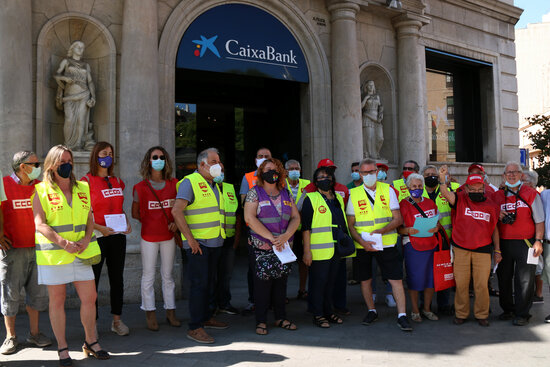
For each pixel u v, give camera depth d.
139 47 6.99
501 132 12.87
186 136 11.38
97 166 4.96
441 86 12.09
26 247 4.55
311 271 5.52
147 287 5.21
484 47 12.53
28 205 4.58
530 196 5.55
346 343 4.77
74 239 4.11
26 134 6.33
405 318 5.31
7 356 4.34
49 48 6.95
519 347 4.64
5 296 4.46
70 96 6.95
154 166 5.21
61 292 4.07
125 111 6.93
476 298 5.49
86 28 7.18
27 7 6.43
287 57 8.97
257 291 5.16
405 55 10.36
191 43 7.88
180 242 5.48
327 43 9.41
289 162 6.58
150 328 5.22
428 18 10.62
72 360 4.20
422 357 4.34
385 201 5.53
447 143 12.13
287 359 4.27
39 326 5.35
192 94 11.41
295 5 8.96
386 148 10.49
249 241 5.30
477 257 5.43
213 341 4.77
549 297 7.11
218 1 8.17
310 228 5.46
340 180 9.12
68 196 4.15
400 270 5.42
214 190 5.17
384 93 10.48
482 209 5.44
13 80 6.23
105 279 6.45
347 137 9.11
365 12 10.01
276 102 10.32
